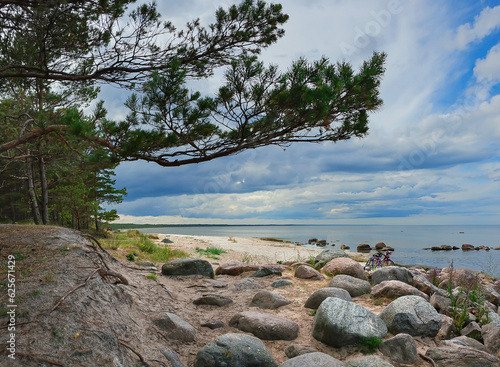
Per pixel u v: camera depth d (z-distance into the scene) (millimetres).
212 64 8875
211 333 5352
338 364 4035
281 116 7281
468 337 5637
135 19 7570
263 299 6723
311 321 5867
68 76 7727
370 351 4707
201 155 7668
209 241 28781
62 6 6363
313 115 7098
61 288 4164
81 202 21906
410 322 5250
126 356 3648
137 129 6852
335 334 4824
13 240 5699
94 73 7871
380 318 5371
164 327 4941
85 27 7320
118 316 4402
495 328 5695
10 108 15312
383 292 7078
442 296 7121
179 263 9148
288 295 7430
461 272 9211
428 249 34875
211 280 8789
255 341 4625
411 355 4555
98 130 6766
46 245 5625
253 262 16125
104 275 5234
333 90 6977
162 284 7164
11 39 7344
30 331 3248
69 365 3033
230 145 7797
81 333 3496
